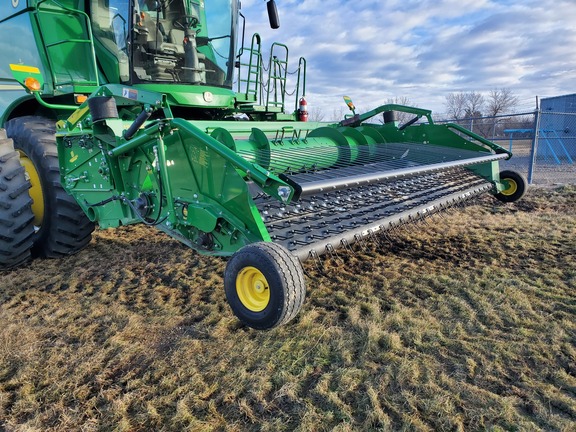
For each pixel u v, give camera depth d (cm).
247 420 208
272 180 241
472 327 287
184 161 290
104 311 330
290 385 228
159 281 387
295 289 231
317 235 289
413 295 339
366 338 271
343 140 432
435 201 399
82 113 358
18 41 449
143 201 321
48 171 410
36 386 240
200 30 468
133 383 236
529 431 194
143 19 412
